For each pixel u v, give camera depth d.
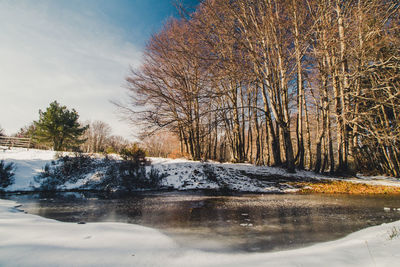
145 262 2.51
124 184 12.01
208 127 15.38
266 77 16.27
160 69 20.58
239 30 16.47
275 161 17.69
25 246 2.59
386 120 18.98
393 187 13.22
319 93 19.28
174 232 4.16
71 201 8.09
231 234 4.11
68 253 2.52
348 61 16.20
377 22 13.67
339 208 7.29
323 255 2.74
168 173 13.72
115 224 4.48
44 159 14.78
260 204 7.89
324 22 14.93
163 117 19.17
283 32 16.09
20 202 7.68
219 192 11.29
